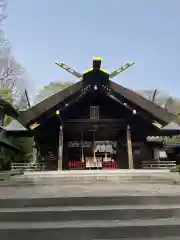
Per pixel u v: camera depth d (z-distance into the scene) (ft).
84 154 51.93
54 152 51.98
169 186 27.35
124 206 18.33
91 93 46.39
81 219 16.85
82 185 29.12
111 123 46.09
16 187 28.37
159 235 15.08
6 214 16.83
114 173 33.86
